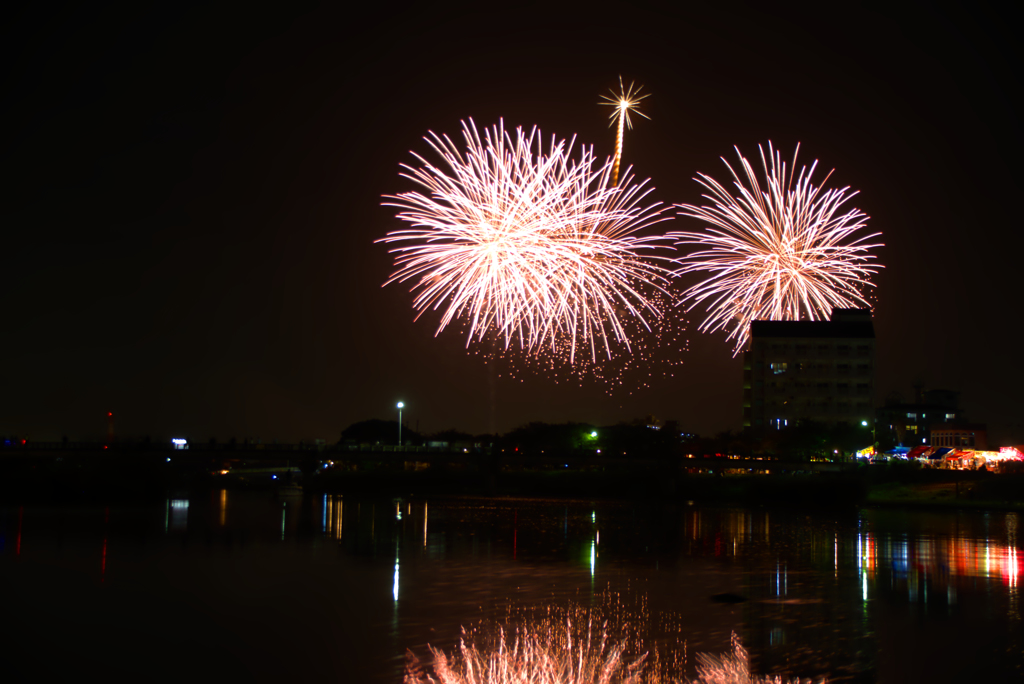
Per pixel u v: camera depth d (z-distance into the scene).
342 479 186.25
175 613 53.09
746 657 42.69
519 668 41.34
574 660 42.56
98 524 103.38
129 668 42.25
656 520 115.75
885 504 139.25
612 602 55.53
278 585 62.00
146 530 97.12
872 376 192.88
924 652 43.41
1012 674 40.16
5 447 148.38
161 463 171.38
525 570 68.88
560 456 173.25
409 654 43.75
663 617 51.12
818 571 68.31
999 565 71.81
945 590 59.75
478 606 54.47
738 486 161.50
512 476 184.12
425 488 186.38
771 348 195.00
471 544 86.50
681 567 70.50
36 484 148.12
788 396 193.62
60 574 66.62
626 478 177.38
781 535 95.81
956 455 160.38
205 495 167.00
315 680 40.03
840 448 177.88
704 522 112.06
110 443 155.00
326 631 48.25
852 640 45.62
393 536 93.44
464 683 39.47
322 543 86.50
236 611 53.50
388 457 175.50
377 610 53.44
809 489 146.12
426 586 61.66
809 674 40.22
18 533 92.81
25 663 43.00
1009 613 51.97
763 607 53.88
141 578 64.94
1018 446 175.38
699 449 186.38
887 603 54.97
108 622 50.78
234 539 89.44
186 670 41.94
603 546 85.12
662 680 39.59
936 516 120.06
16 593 59.28
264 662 42.81
